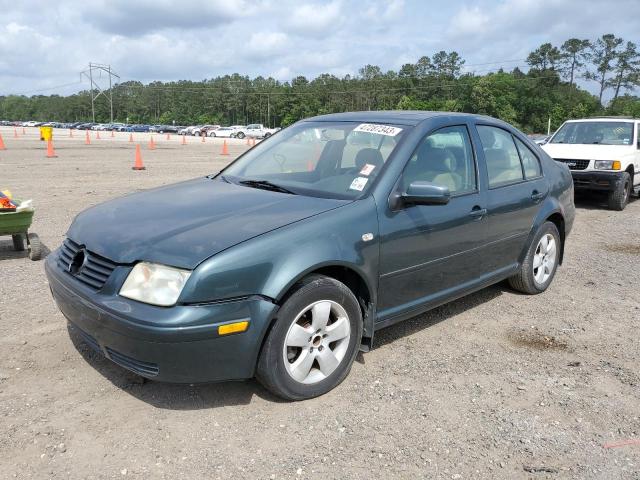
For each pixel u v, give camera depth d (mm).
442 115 4480
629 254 7426
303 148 4496
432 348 4250
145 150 29375
